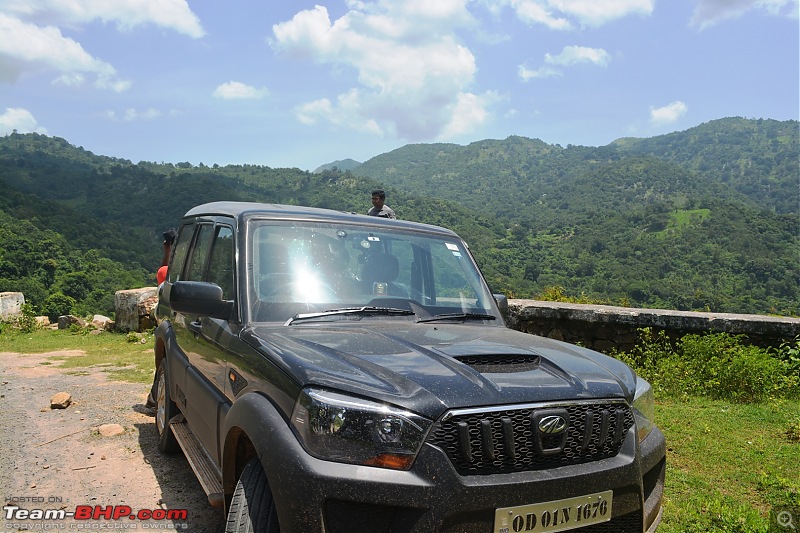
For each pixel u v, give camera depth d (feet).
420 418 8.04
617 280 586.04
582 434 8.93
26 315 51.16
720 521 13.43
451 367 9.11
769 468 16.76
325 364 8.97
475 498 7.91
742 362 25.13
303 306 11.62
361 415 8.07
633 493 9.25
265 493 8.61
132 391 25.36
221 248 13.66
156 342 18.22
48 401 23.41
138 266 391.45
